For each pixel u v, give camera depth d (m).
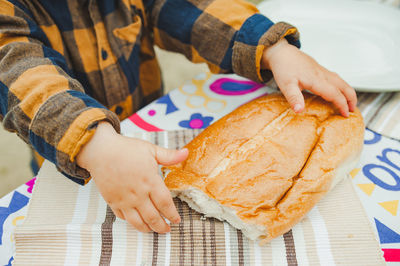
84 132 0.24
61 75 0.28
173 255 0.27
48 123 0.25
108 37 0.38
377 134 0.35
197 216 0.29
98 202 0.30
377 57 0.41
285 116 0.32
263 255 0.27
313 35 0.45
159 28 0.41
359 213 0.29
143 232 0.28
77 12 0.36
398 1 0.51
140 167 0.25
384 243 0.27
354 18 0.46
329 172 0.29
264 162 0.29
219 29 0.36
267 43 0.33
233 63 0.36
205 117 0.38
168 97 0.40
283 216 0.27
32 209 0.29
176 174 0.29
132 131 0.36
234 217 0.28
